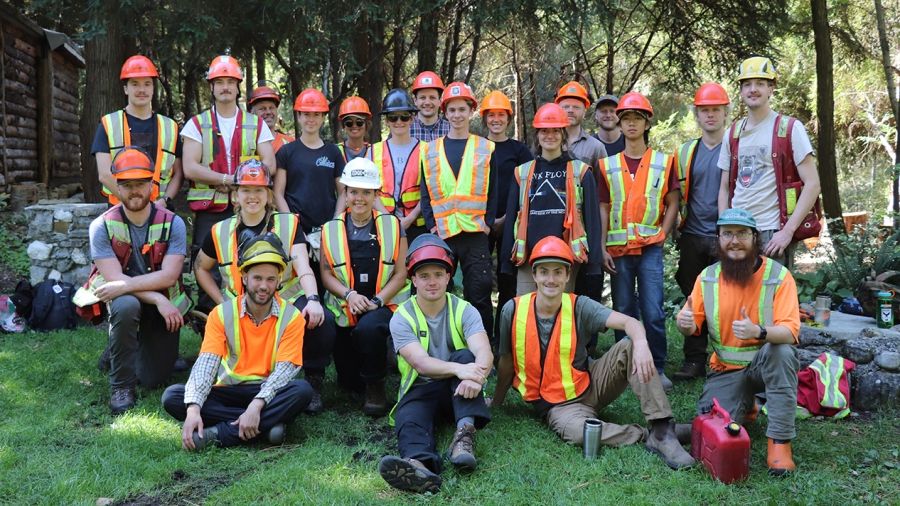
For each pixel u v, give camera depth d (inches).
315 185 211.8
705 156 203.9
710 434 139.6
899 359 179.0
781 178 181.9
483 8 343.6
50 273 270.8
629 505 129.4
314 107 210.4
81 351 223.6
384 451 153.2
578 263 199.6
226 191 209.9
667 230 207.0
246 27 329.7
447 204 202.7
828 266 250.1
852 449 155.1
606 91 503.2
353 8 309.3
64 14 326.6
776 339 143.6
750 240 153.5
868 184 735.1
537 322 165.3
